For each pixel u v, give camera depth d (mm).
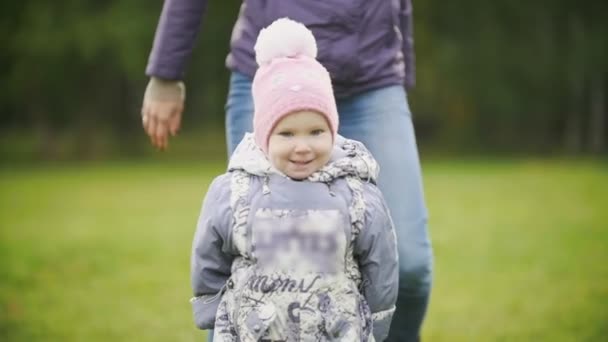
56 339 9281
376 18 6031
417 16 43312
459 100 44625
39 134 46031
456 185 25969
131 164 38594
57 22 41688
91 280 12695
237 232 4914
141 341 9141
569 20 43000
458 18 43438
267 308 4840
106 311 10648
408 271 5965
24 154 44719
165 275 13055
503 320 9969
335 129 4996
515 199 22156
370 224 4949
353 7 5930
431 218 18953
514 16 43188
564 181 26656
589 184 25656
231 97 6297
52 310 10734
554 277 12523
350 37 5969
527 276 12617
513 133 45656
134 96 45406
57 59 42656
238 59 6199
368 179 5070
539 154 43688
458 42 43188
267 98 4926
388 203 6027
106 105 45375
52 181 29750
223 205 4977
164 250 15414
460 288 11867
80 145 44500
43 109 45031
